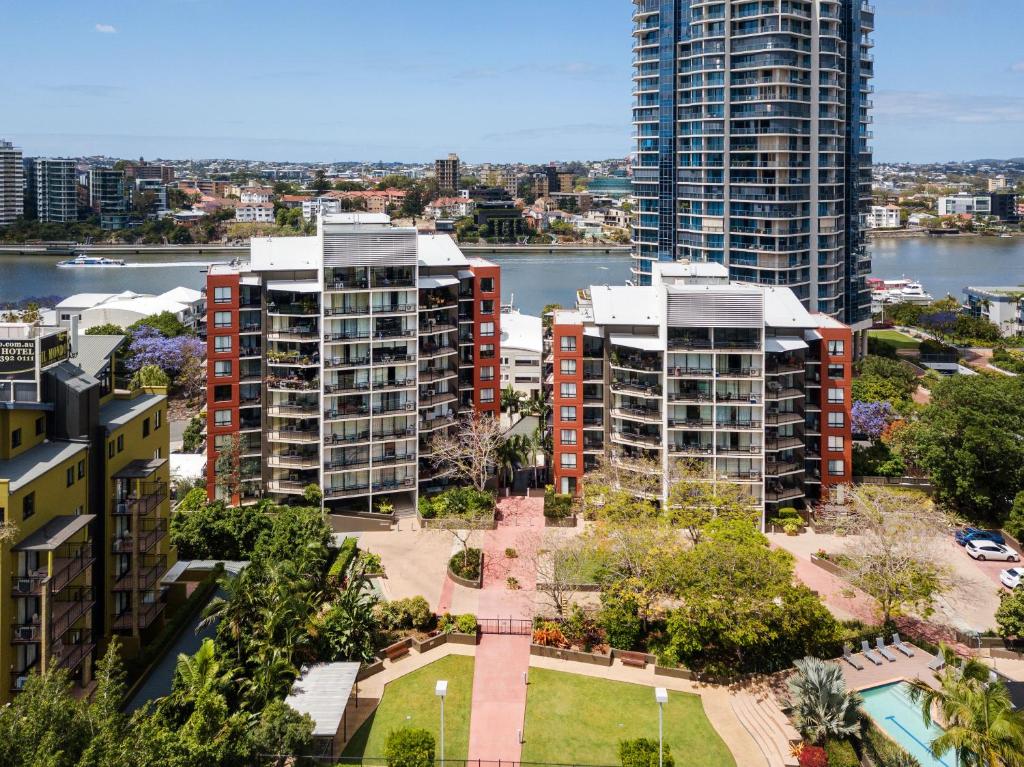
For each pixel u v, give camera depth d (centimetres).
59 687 5412
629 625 8256
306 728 6256
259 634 7438
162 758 5325
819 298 19938
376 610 8881
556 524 11369
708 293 10775
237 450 11306
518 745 6862
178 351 18212
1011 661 8069
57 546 6316
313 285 11200
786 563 8150
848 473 11612
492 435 12112
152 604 7981
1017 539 10500
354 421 11425
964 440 11144
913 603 8344
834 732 6594
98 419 7550
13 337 7225
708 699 7531
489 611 9162
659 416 11188
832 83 19438
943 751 5553
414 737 6297
